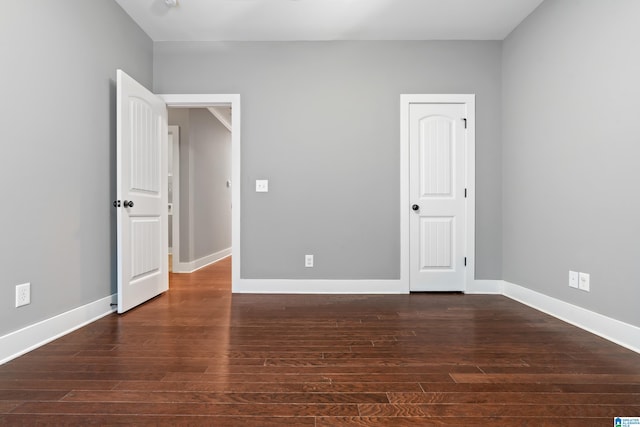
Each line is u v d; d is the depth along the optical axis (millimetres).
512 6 2850
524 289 3035
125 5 2859
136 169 2857
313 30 3238
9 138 1833
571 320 2465
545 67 2746
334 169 3418
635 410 1352
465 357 1861
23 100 1922
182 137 4801
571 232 2471
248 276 3428
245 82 3418
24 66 1928
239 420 1284
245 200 3418
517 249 3146
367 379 1606
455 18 3035
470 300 3137
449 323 2463
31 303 1979
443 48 3402
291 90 3418
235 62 3416
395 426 1252
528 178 2975
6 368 1705
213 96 3408
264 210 3418
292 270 3428
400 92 3408
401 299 3174
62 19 2217
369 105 3410
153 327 2361
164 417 1299
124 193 2668
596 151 2238
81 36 2402
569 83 2480
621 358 1844
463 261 3441
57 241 2182
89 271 2490
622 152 2045
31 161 1978
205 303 3020
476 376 1638
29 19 1960
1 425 1240
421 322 2486
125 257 2688
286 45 3416
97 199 2586
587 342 2084
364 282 3414
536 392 1486
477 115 3404
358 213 3420
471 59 3404
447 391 1497
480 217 3404
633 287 1982
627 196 2016
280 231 3428
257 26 3170
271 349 1967
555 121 2631
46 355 1867
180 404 1389
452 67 3404
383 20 3070
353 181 3418
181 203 4777
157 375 1638
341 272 3422
